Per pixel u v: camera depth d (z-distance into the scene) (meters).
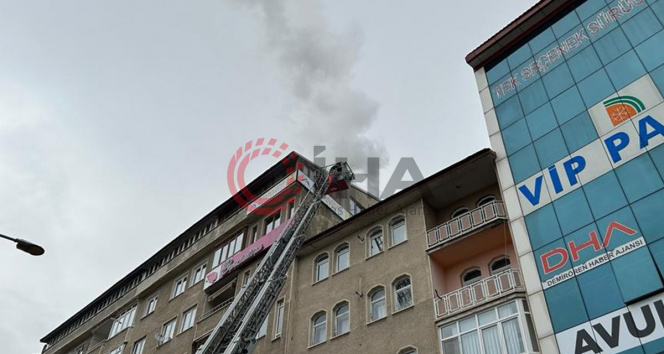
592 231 17.95
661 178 17.27
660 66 19.73
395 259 24.28
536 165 21.33
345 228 27.66
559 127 21.61
